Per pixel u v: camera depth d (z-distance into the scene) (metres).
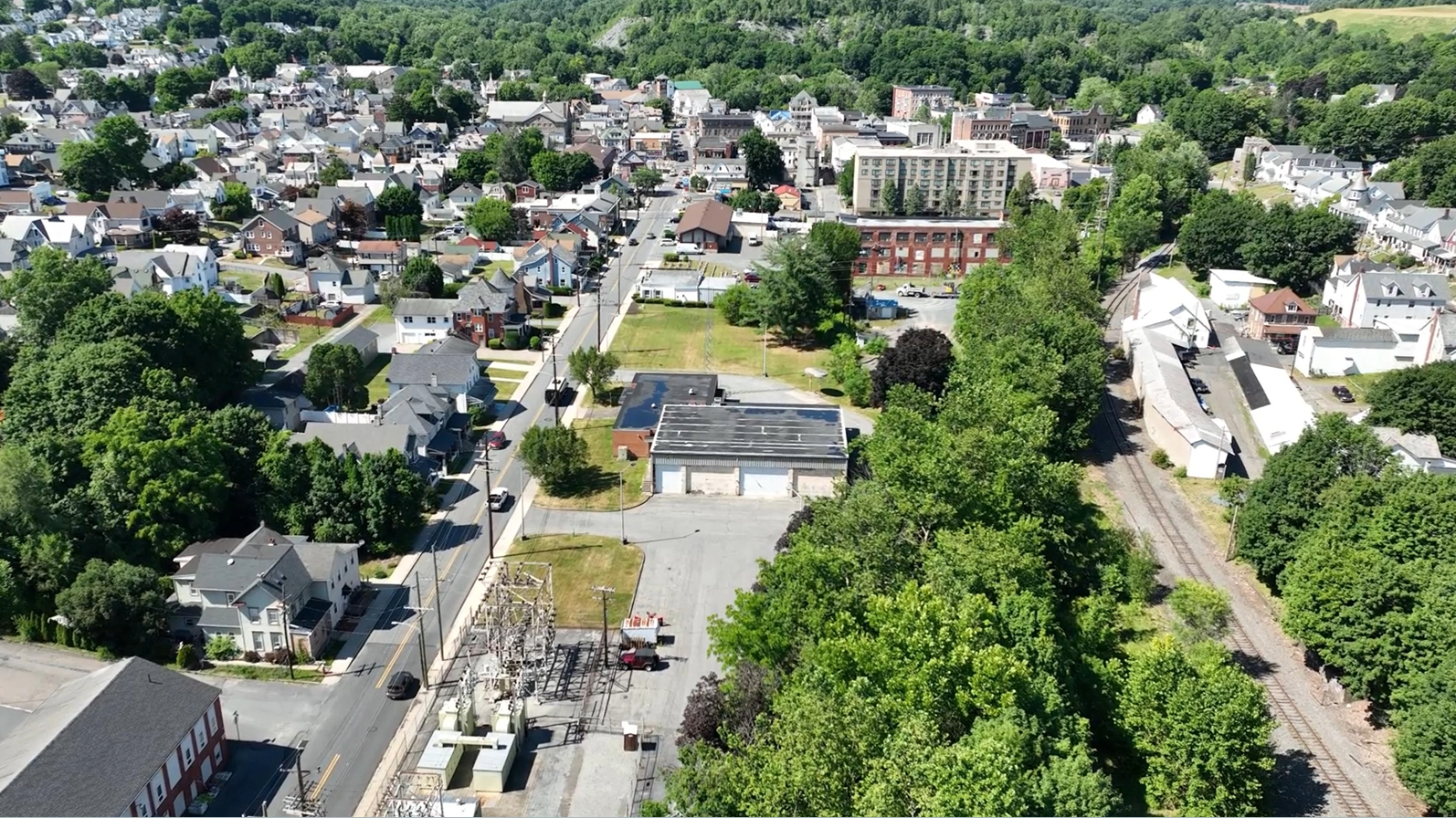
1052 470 91.44
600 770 72.88
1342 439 95.94
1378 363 146.62
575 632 88.19
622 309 174.75
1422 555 82.06
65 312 125.56
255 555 85.06
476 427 127.31
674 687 81.62
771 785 53.72
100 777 62.22
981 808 51.69
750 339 162.00
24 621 83.88
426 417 118.06
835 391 141.62
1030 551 81.94
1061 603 87.75
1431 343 142.00
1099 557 91.81
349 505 98.31
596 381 134.62
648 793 70.62
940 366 130.88
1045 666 68.25
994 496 87.25
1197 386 142.38
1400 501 84.19
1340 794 70.44
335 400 127.75
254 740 75.12
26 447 94.00
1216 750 64.12
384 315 167.50
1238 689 66.25
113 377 103.88
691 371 147.75
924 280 194.25
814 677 61.22
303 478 99.75
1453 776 63.50
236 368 124.38
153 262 165.12
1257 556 94.62
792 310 158.38
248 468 102.06
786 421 120.75
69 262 132.75
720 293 177.38
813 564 74.75
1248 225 186.25
